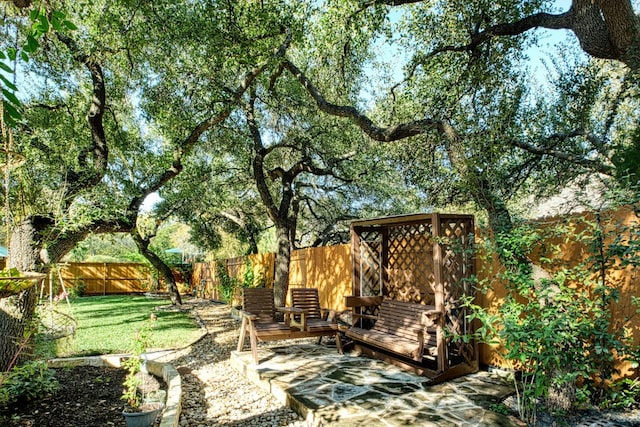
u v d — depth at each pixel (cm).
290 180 1043
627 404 383
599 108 691
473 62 698
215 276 1783
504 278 420
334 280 921
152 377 541
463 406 409
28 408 404
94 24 614
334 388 464
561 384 370
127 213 681
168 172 771
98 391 465
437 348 510
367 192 1308
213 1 638
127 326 951
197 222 1716
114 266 2077
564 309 385
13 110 207
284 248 985
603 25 527
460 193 754
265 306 717
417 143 816
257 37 683
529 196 785
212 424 390
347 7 679
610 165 559
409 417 377
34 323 480
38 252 525
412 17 790
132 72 779
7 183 269
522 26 618
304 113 973
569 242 466
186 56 709
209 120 773
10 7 269
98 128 670
